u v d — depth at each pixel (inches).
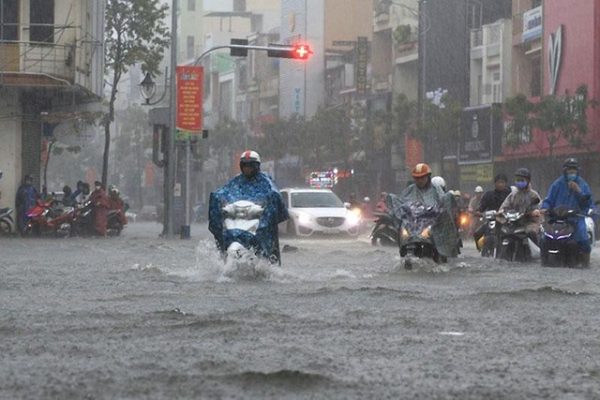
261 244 1304.1
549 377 548.1
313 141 6697.8
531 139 4685.0
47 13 3604.8
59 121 3919.8
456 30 5556.1
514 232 1776.6
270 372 535.2
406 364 587.8
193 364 575.5
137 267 1524.4
